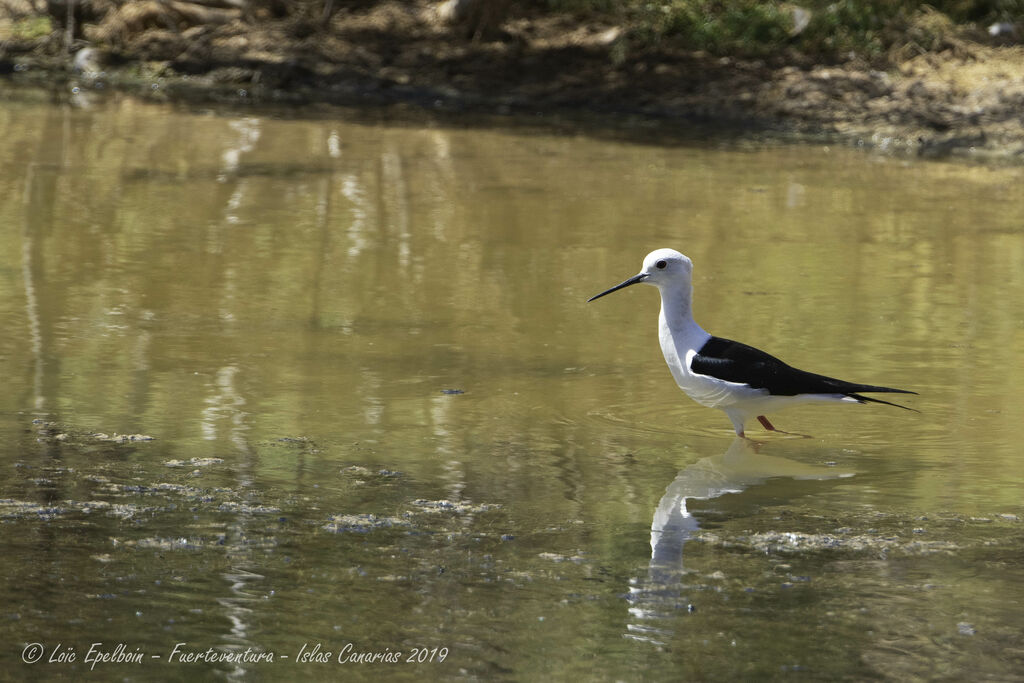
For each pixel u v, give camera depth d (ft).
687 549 27.96
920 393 39.86
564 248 58.34
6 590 24.84
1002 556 27.81
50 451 32.81
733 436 36.29
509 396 38.83
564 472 32.86
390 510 29.76
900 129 95.04
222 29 114.62
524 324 46.68
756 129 96.89
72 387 37.99
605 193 71.10
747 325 46.91
